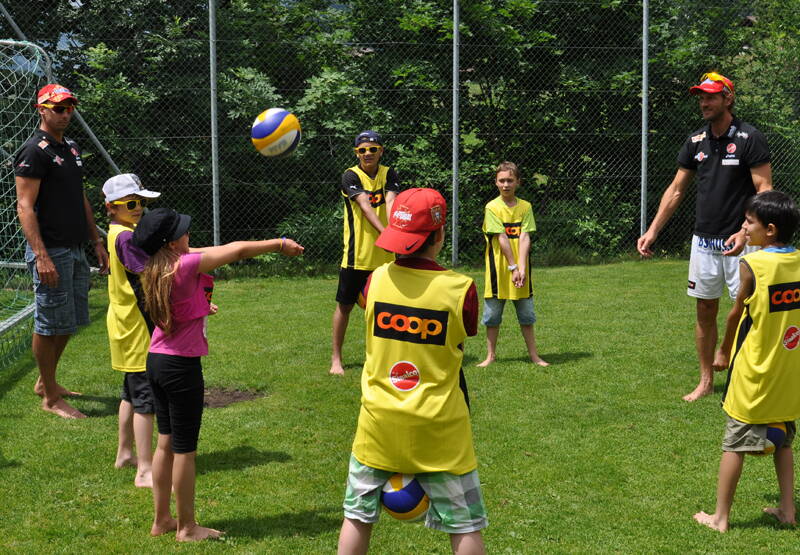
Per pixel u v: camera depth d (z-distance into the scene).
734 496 4.25
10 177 8.84
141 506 4.16
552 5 12.07
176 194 11.04
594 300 9.12
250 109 10.97
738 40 12.20
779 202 3.81
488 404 5.70
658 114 12.16
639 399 5.81
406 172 11.58
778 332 3.73
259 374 6.47
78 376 6.51
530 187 12.11
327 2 11.70
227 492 4.31
